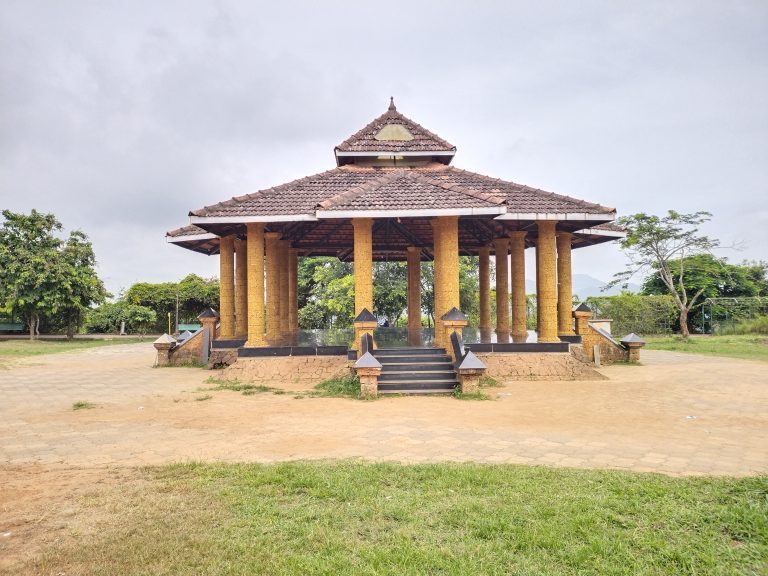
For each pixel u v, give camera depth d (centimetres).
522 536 417
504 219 1387
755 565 373
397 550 396
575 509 470
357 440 758
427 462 638
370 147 1666
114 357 2253
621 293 3869
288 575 364
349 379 1250
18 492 537
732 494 511
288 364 1398
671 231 2925
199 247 1994
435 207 1257
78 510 483
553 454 679
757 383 1309
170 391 1238
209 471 596
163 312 4309
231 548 403
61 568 375
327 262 3516
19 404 1083
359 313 1334
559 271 1789
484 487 532
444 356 1305
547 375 1388
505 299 1969
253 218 1340
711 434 792
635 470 605
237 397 1141
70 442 761
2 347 2717
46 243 3247
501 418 909
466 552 394
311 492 521
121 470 614
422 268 3175
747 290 3841
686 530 430
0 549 406
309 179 1577
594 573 366
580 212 1395
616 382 1334
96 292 3447
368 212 1255
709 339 2917
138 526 444
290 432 812
